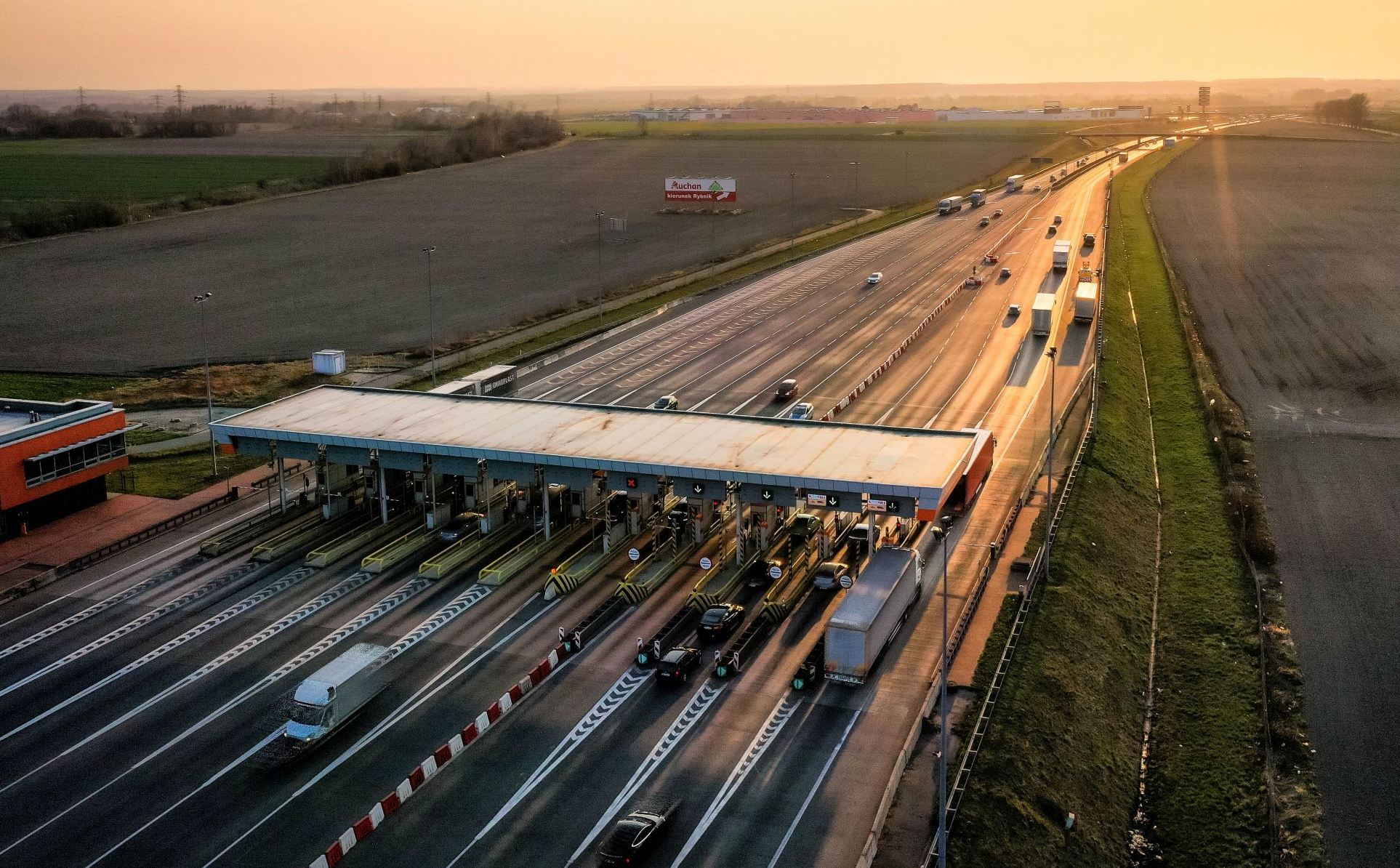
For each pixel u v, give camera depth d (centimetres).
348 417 9750
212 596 8269
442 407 10025
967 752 6100
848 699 6706
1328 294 18188
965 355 14725
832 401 12738
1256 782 6291
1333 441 11838
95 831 5597
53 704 6800
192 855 5409
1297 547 9294
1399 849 5731
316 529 9444
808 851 5378
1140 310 17475
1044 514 9388
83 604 8156
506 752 6241
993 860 5416
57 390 13650
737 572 8356
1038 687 6812
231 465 11250
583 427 9288
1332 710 6944
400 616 7900
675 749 6234
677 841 5450
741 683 6919
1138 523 9994
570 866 5303
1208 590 8631
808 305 18162
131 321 17075
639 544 9031
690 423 9350
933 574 8362
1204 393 13300
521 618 7844
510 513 9644
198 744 6353
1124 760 6700
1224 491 10506
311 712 6331
